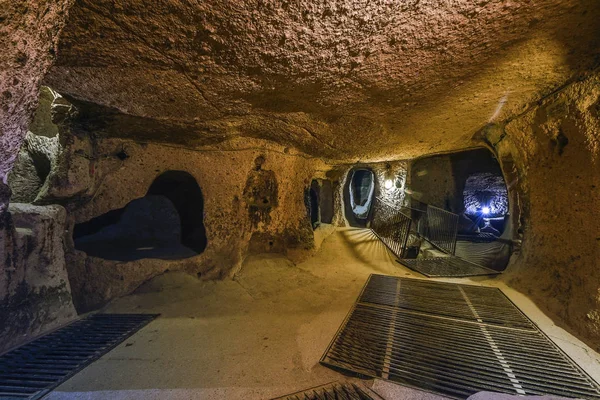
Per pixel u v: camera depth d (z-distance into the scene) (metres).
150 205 5.61
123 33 1.61
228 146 4.07
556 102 2.78
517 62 2.19
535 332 2.56
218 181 4.14
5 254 2.25
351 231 7.25
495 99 2.98
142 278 3.50
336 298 3.51
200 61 1.94
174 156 3.83
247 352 2.22
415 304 3.28
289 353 2.21
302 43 1.77
